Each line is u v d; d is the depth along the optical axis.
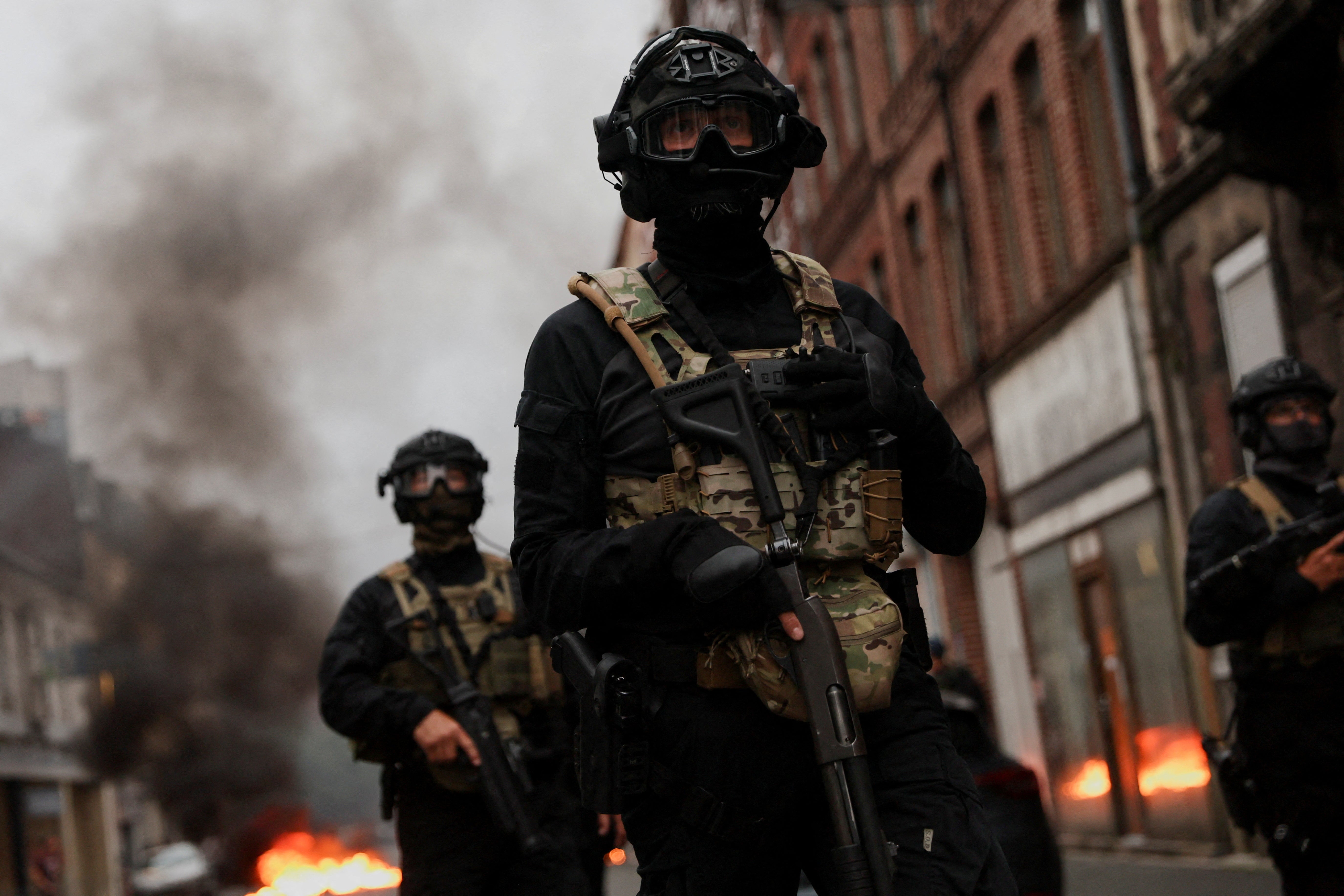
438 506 4.79
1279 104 8.70
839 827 2.23
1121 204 12.46
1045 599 14.94
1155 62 10.95
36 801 38.94
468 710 4.51
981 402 16.48
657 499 2.45
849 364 2.45
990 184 15.80
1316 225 8.85
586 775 2.47
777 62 24.69
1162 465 11.69
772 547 2.32
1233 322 10.16
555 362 2.55
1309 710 4.17
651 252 2.73
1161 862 11.12
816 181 23.80
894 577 2.57
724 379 2.40
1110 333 12.44
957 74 16.33
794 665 2.28
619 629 2.49
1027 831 5.25
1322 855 4.20
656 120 2.50
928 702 2.48
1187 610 4.42
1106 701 13.56
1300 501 4.41
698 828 2.41
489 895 4.67
